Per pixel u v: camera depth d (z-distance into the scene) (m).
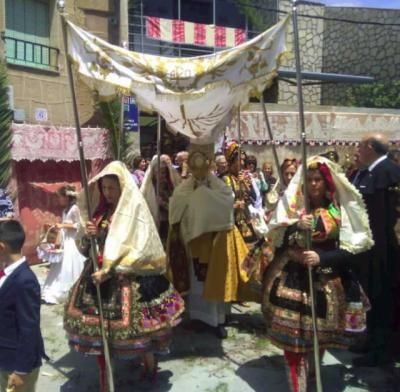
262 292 4.10
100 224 4.09
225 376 4.51
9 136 8.21
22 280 3.05
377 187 4.54
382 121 13.66
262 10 17.91
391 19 21.78
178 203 5.25
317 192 3.88
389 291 4.62
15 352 3.07
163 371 4.61
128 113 10.27
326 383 4.35
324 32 22.06
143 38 15.20
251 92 4.39
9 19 9.02
